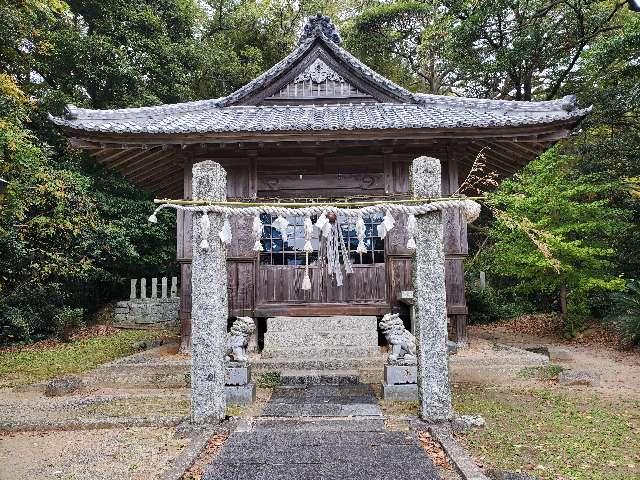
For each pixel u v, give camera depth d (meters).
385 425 5.40
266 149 9.60
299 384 7.70
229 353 6.67
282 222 5.34
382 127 8.62
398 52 26.42
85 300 18.12
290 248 9.82
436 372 5.42
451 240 9.49
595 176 13.98
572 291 12.27
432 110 10.55
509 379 7.93
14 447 4.98
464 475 3.88
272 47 24.48
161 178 11.78
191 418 5.41
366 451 4.49
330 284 9.66
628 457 4.41
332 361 8.30
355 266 9.71
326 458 4.31
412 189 5.72
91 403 6.76
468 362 8.23
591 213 12.13
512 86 22.42
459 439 4.94
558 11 18.22
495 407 6.19
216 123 9.38
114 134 8.60
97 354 11.54
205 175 5.59
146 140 8.88
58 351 12.12
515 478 3.86
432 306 5.51
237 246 9.66
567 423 5.46
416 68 26.83
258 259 9.74
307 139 8.90
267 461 4.24
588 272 12.01
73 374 8.86
